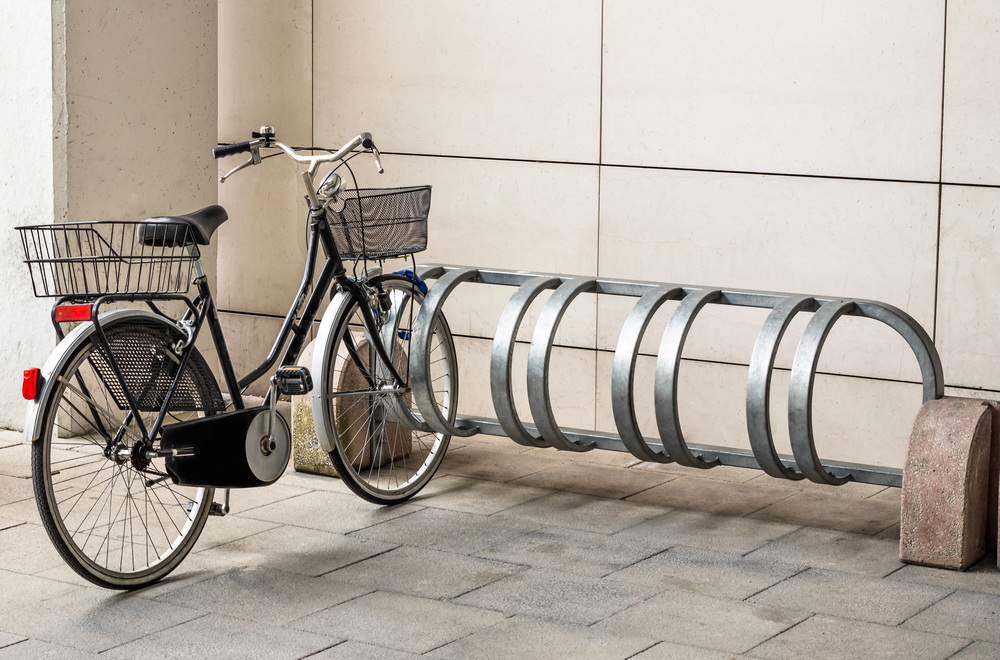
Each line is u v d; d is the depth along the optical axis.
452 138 5.55
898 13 4.59
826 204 4.82
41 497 3.24
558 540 3.94
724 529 4.07
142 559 3.73
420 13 5.55
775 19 4.82
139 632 3.17
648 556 3.79
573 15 5.21
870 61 4.67
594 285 4.38
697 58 4.98
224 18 6.03
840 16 4.70
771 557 3.79
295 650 3.05
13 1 5.07
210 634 3.15
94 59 5.14
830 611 3.33
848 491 4.56
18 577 3.56
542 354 4.20
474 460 4.95
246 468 3.57
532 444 4.43
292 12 5.86
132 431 3.40
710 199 5.04
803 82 4.80
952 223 4.60
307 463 4.69
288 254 6.00
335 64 5.79
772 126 4.88
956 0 4.49
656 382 4.07
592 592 3.46
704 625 3.22
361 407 4.68
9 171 5.16
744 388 5.07
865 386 4.83
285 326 3.95
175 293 3.42
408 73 5.61
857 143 4.73
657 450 4.35
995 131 4.48
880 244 4.73
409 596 3.43
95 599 3.40
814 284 4.88
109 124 5.23
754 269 4.98
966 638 3.14
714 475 4.78
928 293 4.67
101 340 3.20
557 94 5.29
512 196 5.45
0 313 5.27
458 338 5.66
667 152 5.10
